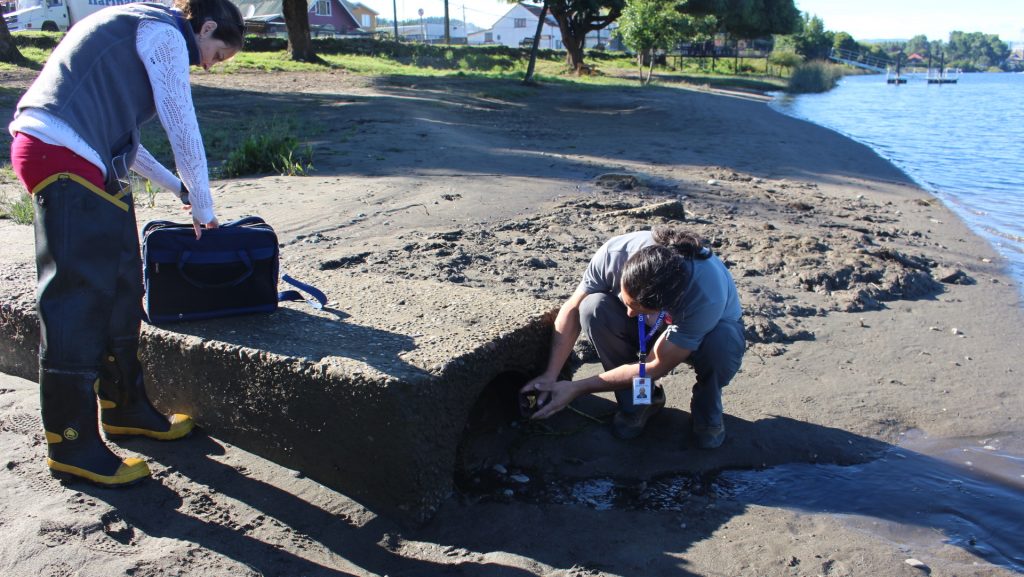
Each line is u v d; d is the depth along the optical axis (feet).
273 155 30.50
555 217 23.43
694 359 11.00
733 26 177.37
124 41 8.71
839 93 146.82
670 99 82.28
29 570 7.99
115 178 8.98
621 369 10.96
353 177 28.86
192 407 10.87
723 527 9.66
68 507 9.06
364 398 9.10
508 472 10.78
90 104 8.52
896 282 18.88
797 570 8.79
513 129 49.60
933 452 11.58
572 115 61.98
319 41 113.70
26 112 8.40
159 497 9.53
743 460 11.23
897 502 10.27
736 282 18.43
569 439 11.58
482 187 27.58
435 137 40.50
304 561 8.65
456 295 12.32
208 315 10.88
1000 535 9.61
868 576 8.71
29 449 10.30
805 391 13.30
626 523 9.70
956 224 27.27
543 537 9.34
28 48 80.69
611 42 281.54
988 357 14.99
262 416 10.14
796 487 10.61
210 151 35.47
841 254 20.66
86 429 9.36
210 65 9.61
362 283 13.01
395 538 9.24
